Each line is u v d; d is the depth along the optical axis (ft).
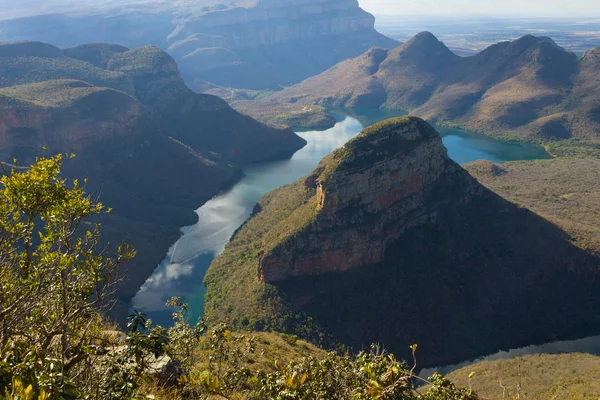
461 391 55.31
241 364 79.51
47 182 51.29
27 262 49.37
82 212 53.11
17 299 47.93
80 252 50.52
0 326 46.60
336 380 56.39
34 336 50.19
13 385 35.96
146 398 46.80
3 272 48.65
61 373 40.37
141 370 49.29
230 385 67.15
